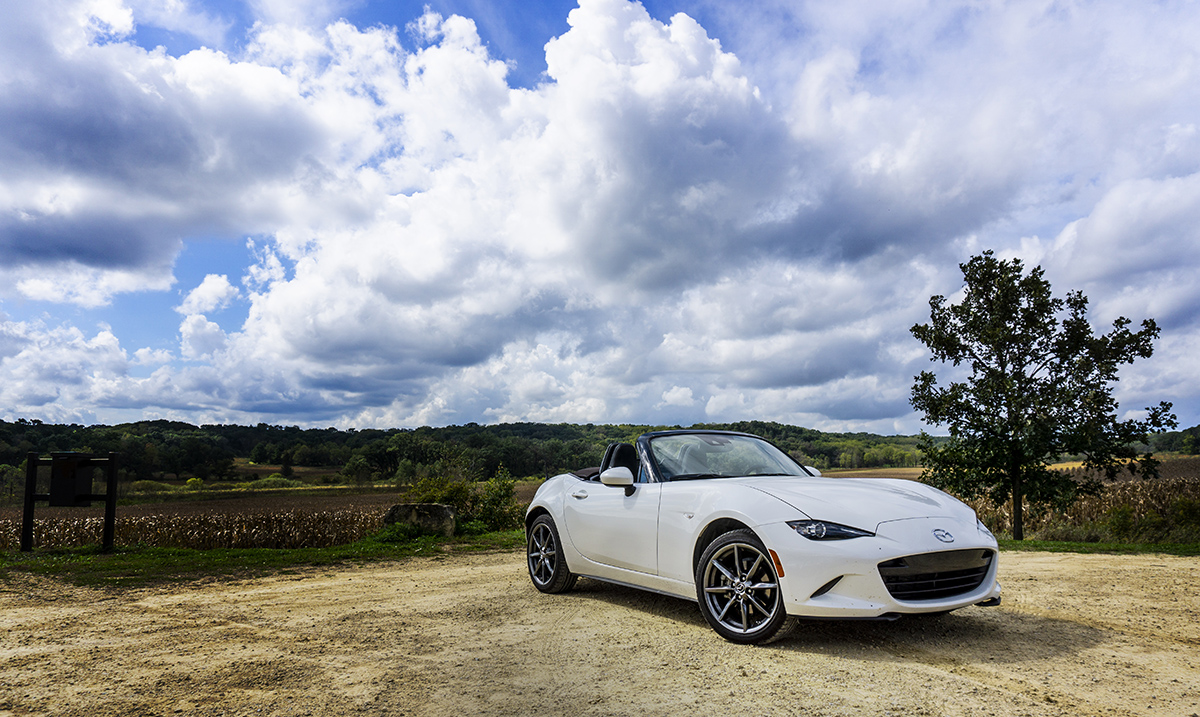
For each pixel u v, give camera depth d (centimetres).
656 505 469
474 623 467
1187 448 6569
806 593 360
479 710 284
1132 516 1248
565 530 567
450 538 1233
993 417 1191
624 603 527
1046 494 1148
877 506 389
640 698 296
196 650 398
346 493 6750
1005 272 1233
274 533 1332
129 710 292
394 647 400
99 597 609
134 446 9144
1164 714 268
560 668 346
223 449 10650
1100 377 1154
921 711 272
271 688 321
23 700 307
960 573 379
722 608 405
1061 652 366
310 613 518
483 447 7231
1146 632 414
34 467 981
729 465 516
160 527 1339
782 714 271
